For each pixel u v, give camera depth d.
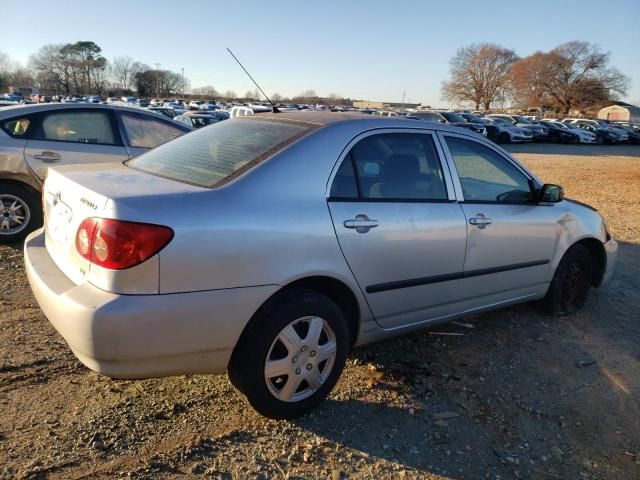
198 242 2.44
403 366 3.62
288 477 2.53
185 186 2.71
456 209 3.53
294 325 2.80
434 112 33.09
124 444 2.65
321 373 2.97
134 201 2.42
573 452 2.86
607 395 3.42
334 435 2.85
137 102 62.00
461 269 3.58
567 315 4.63
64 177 2.93
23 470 2.41
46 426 2.74
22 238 5.85
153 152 3.53
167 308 2.39
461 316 3.79
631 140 39.94
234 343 2.62
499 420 3.09
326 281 2.97
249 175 2.74
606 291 5.33
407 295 3.34
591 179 15.57
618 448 2.91
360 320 3.17
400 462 2.69
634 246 7.20
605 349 4.05
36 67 100.69
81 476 2.42
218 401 3.08
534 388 3.45
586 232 4.47
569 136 36.66
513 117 43.25
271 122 3.38
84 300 2.35
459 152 3.72
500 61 96.50
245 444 2.73
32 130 5.77
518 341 4.10
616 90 89.94
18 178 5.68
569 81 89.81
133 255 2.33
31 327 3.81
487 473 2.66
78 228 2.54
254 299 2.62
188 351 2.50
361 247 3.00
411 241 3.23
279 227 2.68
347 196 3.02
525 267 4.06
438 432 2.94
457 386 3.41
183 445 2.68
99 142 6.11
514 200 4.00
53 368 3.30
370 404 3.16
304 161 2.90
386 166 3.28
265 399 2.77
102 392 3.08
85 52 101.62
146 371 2.45
